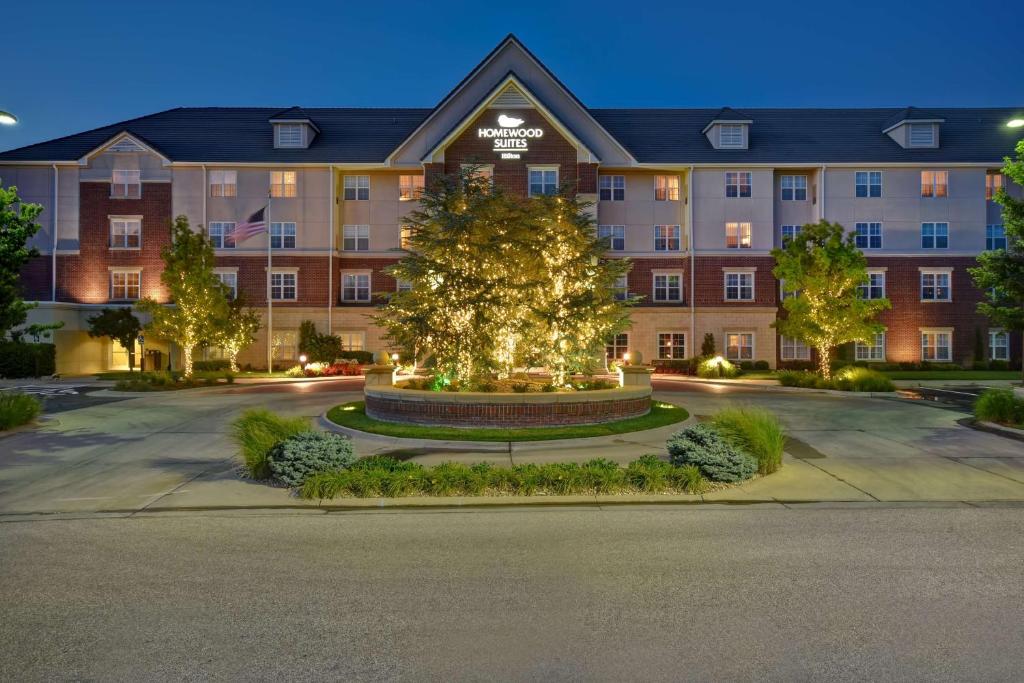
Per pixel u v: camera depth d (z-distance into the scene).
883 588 6.48
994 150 41.06
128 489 10.95
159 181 40.19
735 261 40.31
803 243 30.56
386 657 5.10
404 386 19.95
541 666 4.95
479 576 6.86
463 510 9.65
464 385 18.19
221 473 12.15
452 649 5.23
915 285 40.53
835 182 40.62
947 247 40.56
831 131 43.41
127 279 40.00
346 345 40.38
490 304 17.16
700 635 5.45
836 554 7.54
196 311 30.33
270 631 5.57
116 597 6.33
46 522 9.07
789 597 6.25
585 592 6.40
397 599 6.25
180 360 39.56
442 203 18.31
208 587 6.58
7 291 15.73
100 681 4.78
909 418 19.05
